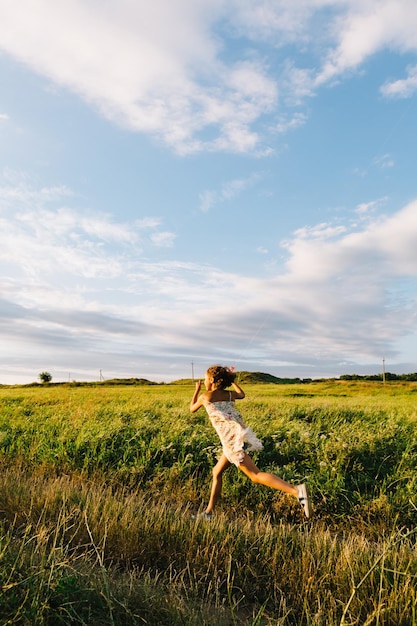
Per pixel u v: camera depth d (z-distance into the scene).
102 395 24.59
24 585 3.16
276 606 3.73
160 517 5.02
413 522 5.59
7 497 5.69
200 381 5.98
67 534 4.68
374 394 38.91
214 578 4.05
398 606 3.42
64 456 8.37
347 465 7.05
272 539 4.70
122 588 3.51
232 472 7.16
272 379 73.25
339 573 3.97
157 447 8.38
